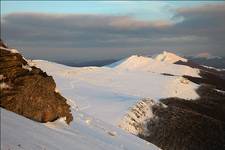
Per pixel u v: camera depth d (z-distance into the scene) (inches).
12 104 1178.0
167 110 3897.6
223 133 3614.7
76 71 7470.5
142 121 3403.1
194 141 3248.0
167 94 6225.4
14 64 1298.0
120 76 7795.3
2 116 996.6
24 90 1243.8
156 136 3115.2
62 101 1476.4
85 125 1727.4
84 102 3939.5
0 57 1278.3
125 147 1663.4
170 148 2987.2
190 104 5625.0
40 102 1293.1
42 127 1140.5
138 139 2102.6
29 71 1346.0
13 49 1349.7
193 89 6919.3
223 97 6628.9
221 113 5492.1
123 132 2126.0
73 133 1338.6
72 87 5315.0
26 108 1226.0
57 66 7711.6
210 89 7027.6
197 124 3644.2
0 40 1374.3
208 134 3484.3
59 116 1412.4
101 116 3297.2
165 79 7465.6
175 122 3558.1
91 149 1232.2
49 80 1416.1
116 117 3287.4
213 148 3225.9
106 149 1380.4
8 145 802.2
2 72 1239.5
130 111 3526.1
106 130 1866.4
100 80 7106.3
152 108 3892.7
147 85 6939.0
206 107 5605.3
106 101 4055.1
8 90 1201.4
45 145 956.6
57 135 1158.3
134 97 4315.9
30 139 926.4
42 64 7455.7
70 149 1080.2
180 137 3228.3
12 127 937.5
